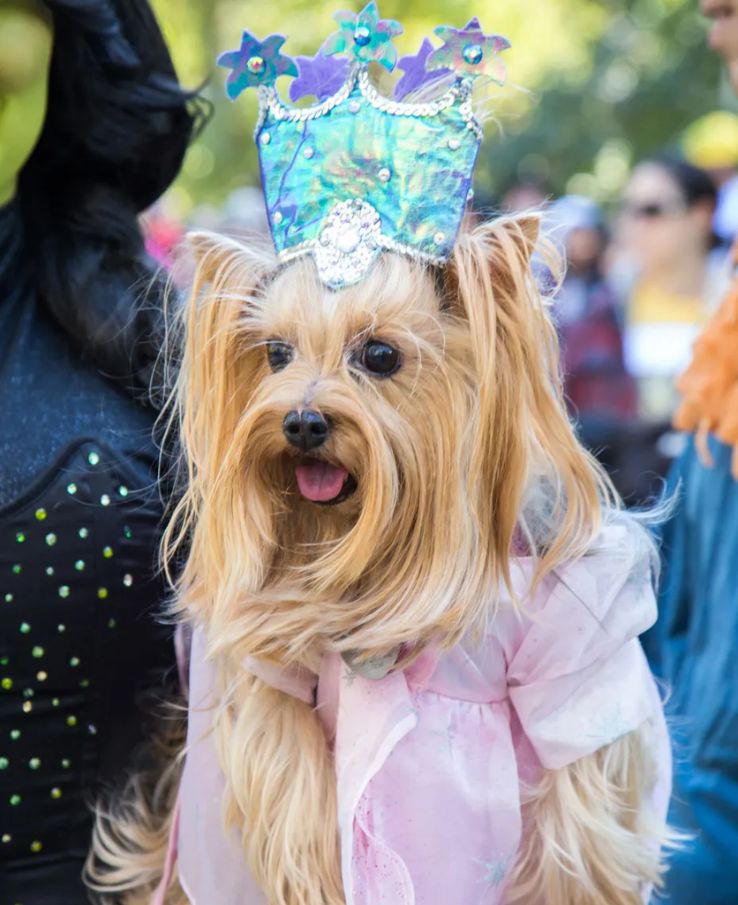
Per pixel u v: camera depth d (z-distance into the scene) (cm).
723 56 204
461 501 127
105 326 162
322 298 126
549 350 133
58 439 157
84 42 166
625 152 1182
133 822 163
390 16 858
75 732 159
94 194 170
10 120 156
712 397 197
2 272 163
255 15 870
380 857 139
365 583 134
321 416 124
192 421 138
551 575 141
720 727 190
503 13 1070
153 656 164
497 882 144
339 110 128
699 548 204
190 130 181
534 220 129
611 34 1155
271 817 145
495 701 146
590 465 136
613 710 143
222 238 136
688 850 184
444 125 126
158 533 161
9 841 158
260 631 134
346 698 140
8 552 152
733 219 501
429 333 127
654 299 499
